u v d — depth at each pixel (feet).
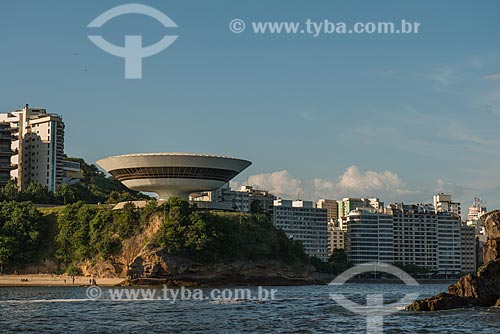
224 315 385.50
